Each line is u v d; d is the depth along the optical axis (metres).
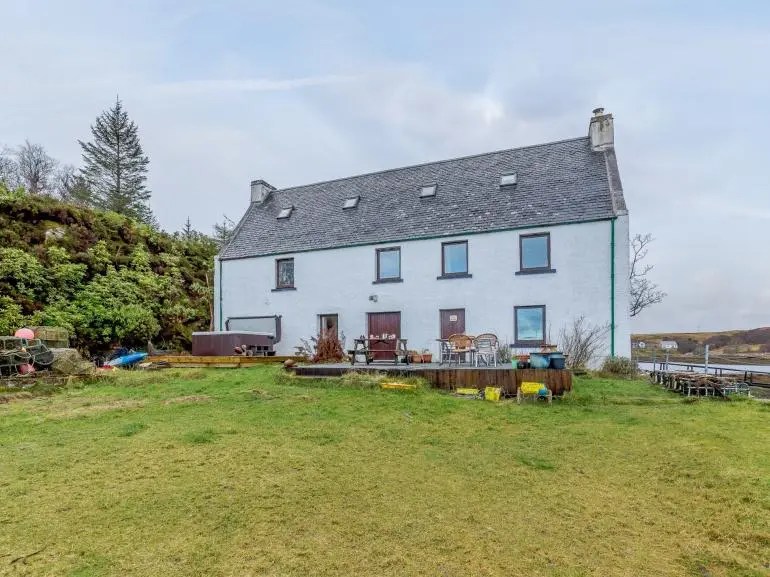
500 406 8.63
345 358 17.53
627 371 13.41
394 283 17.67
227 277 21.03
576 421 7.48
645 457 5.56
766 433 6.57
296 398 9.07
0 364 10.67
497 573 3.05
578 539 3.55
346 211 20.12
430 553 3.29
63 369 11.65
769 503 4.18
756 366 18.53
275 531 3.59
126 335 18.09
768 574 3.10
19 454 5.43
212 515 3.85
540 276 15.48
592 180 16.06
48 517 3.80
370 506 4.08
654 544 3.50
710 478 4.82
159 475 4.76
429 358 14.12
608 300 14.61
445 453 5.70
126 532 3.55
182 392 9.99
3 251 15.68
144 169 46.47
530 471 5.09
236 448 5.69
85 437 6.17
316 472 4.91
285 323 19.58
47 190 45.22
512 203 16.72
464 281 16.55
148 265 20.98
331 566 3.09
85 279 18.11
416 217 18.16
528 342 15.43
